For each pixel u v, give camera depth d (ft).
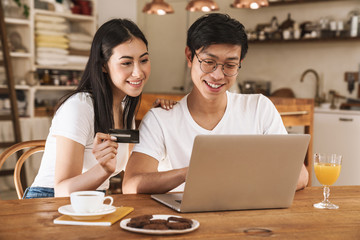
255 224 3.68
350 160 15.10
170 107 5.57
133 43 5.31
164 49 22.08
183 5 21.33
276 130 5.89
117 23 5.39
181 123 5.52
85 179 4.62
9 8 14.23
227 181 4.00
